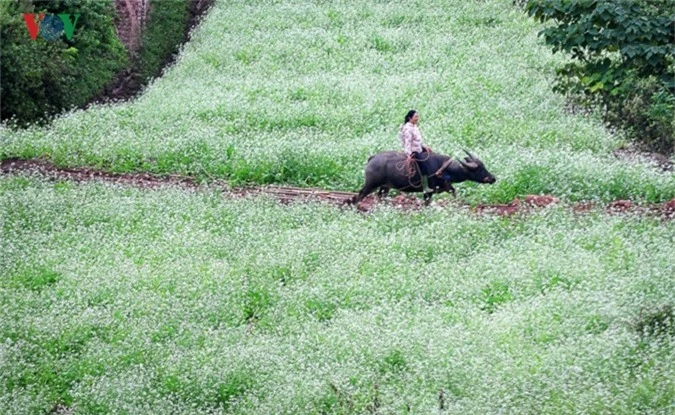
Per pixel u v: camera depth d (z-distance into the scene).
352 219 33.50
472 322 25.44
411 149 34.41
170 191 37.59
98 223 34.69
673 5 43.69
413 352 24.19
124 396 23.38
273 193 38.06
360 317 26.30
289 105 49.00
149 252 31.81
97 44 56.31
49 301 28.80
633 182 36.03
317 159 39.97
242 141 43.31
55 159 42.59
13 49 48.75
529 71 54.62
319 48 60.69
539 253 29.33
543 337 24.41
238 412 22.52
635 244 29.77
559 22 52.22
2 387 24.17
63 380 24.97
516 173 36.78
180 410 22.89
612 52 47.59
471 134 43.56
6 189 38.56
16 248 32.25
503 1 69.88
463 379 22.48
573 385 21.55
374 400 21.77
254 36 63.97
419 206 34.81
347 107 48.12
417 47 60.16
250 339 25.94
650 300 25.62
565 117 46.31
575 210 33.75
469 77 53.28
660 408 20.41
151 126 47.00
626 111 44.50
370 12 67.94
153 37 65.19
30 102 49.94
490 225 32.19
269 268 30.12
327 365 23.72
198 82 55.47
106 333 26.97
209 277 29.42
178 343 26.05
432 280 28.31
